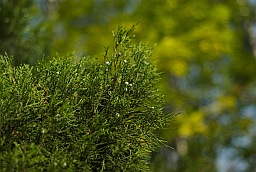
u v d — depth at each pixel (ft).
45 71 14.05
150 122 14.57
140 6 44.19
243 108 53.01
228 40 45.24
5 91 12.59
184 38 42.83
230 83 53.21
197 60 45.88
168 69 41.70
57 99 13.39
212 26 43.93
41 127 12.59
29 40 22.76
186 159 28.73
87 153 12.87
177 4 44.29
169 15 43.60
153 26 42.98
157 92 15.72
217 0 53.36
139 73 15.15
